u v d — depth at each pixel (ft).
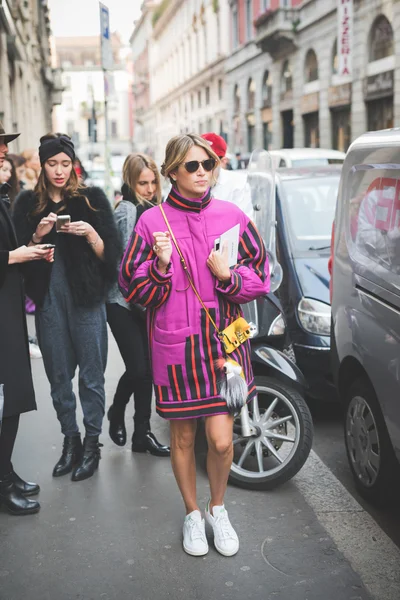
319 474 12.80
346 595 9.04
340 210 12.69
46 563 9.94
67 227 11.50
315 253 16.88
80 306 12.21
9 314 11.05
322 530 10.70
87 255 12.10
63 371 12.71
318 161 37.88
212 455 9.89
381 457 10.91
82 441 14.35
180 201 9.53
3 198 11.93
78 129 293.64
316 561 9.84
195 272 9.48
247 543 10.36
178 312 9.52
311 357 15.24
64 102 293.84
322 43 84.12
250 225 9.93
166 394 9.68
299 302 15.69
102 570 9.73
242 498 11.82
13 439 11.30
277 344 13.41
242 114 122.21
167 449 13.71
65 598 9.11
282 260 16.85
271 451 12.03
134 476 12.79
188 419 9.89
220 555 10.05
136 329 13.14
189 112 170.81
